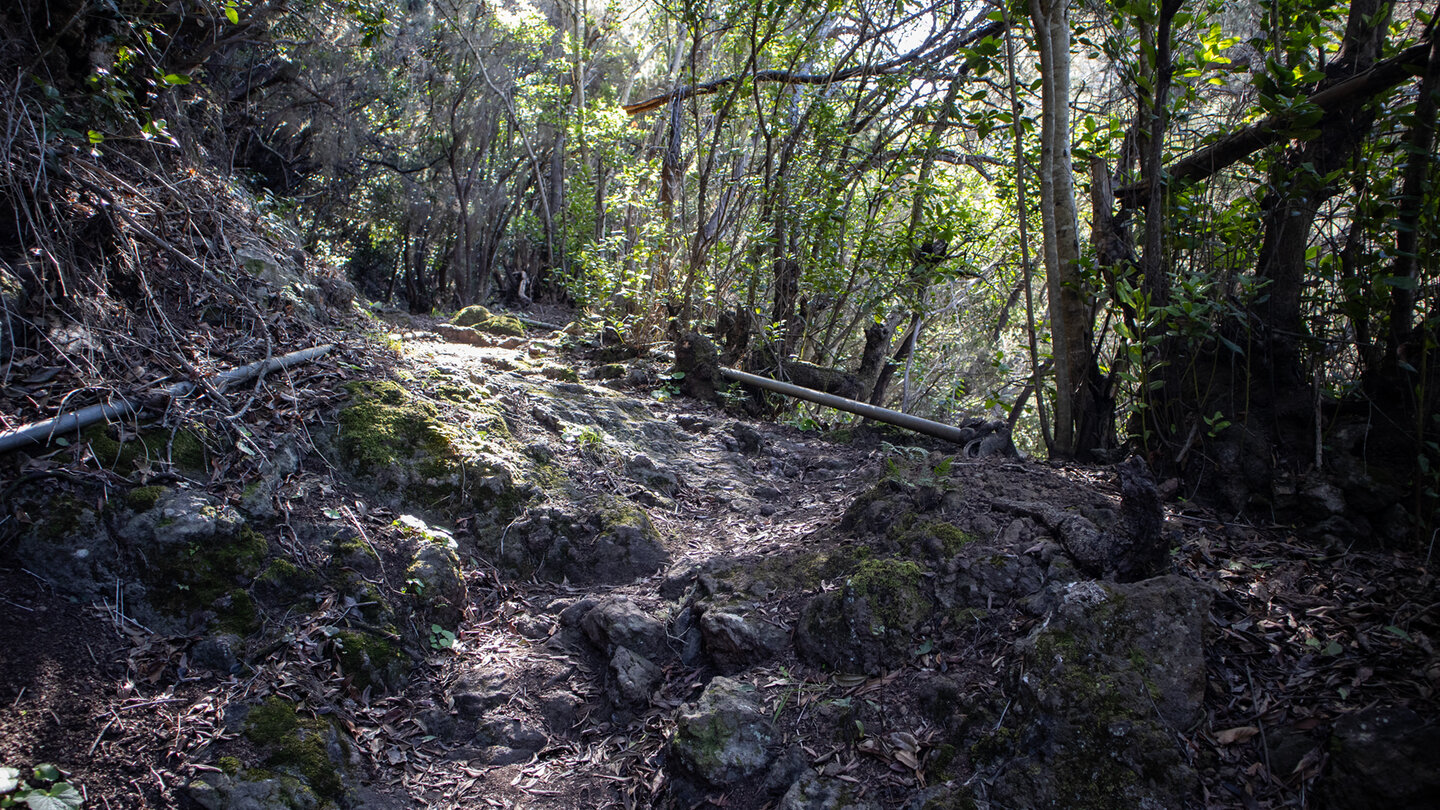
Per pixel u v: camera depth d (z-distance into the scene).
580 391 5.84
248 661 3.00
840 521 3.95
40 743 2.48
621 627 3.46
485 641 3.59
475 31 15.01
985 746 2.62
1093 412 4.57
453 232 18.20
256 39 8.77
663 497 4.73
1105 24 5.08
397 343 5.23
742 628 3.27
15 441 3.04
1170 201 4.33
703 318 8.60
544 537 4.08
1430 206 3.36
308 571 3.36
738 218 8.80
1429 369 3.48
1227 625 2.89
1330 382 3.88
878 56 8.73
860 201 9.18
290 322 4.59
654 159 11.78
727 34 9.27
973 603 3.11
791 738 2.88
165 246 4.21
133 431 3.39
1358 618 2.83
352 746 2.92
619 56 17.86
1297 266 3.92
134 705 2.71
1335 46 4.44
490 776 3.00
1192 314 3.73
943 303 11.32
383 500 3.93
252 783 2.61
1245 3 5.27
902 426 5.79
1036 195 6.80
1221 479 3.84
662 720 3.14
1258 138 4.00
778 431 6.44
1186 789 2.38
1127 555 3.08
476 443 4.36
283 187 14.27
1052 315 4.56
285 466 3.72
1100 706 2.53
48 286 3.66
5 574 2.85
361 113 14.89
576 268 13.49
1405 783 2.18
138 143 4.83
